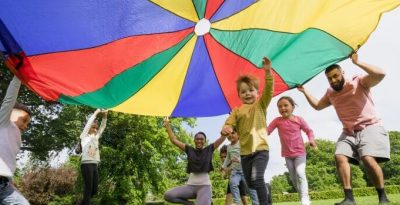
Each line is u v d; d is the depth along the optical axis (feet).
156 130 64.34
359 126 12.64
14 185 10.80
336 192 98.37
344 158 12.60
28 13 12.31
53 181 71.87
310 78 15.07
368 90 12.84
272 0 15.21
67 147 53.72
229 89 17.63
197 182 15.94
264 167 10.36
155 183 66.39
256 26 15.83
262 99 11.14
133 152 64.13
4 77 42.60
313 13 14.78
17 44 11.13
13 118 11.03
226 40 16.55
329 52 14.66
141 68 16.07
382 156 12.18
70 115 53.06
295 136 15.93
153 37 15.61
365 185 151.02
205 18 15.75
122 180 62.90
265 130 10.94
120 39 14.92
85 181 18.58
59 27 13.21
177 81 17.35
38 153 51.42
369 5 13.88
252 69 16.75
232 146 19.34
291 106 16.29
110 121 64.75
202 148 16.63
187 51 16.74
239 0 15.34
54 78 13.64
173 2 14.98
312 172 176.24
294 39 15.39
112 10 14.08
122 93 16.11
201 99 18.02
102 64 15.02
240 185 19.89
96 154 19.15
